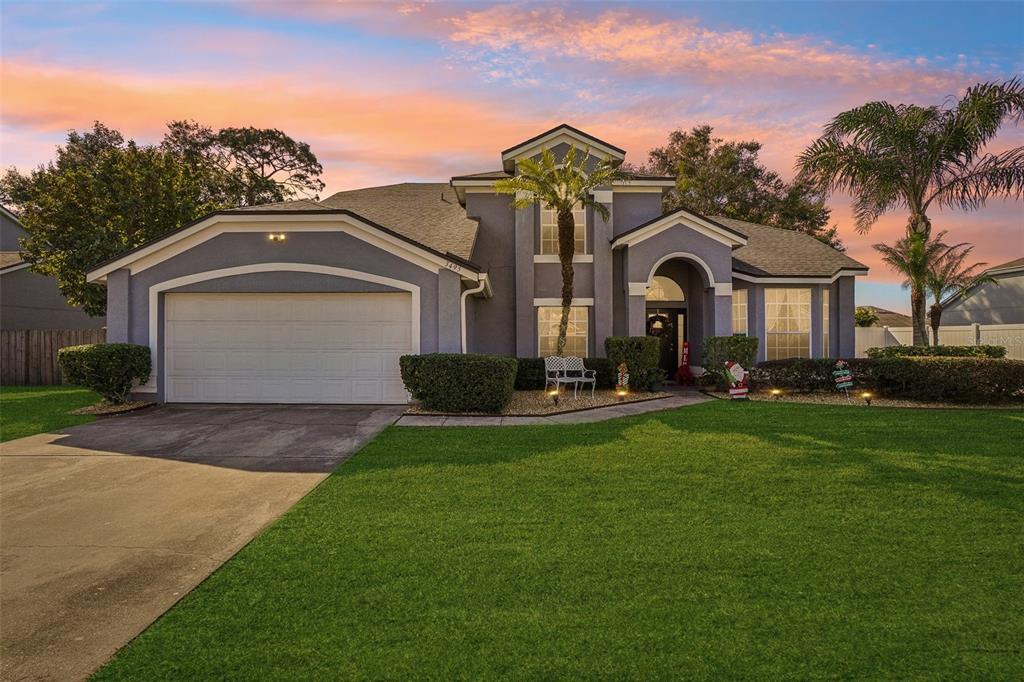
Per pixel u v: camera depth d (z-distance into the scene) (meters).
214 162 38.66
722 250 16.12
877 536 4.81
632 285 16.11
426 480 6.55
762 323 17.86
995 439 8.58
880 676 2.92
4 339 20.23
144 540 4.91
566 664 3.02
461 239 15.47
